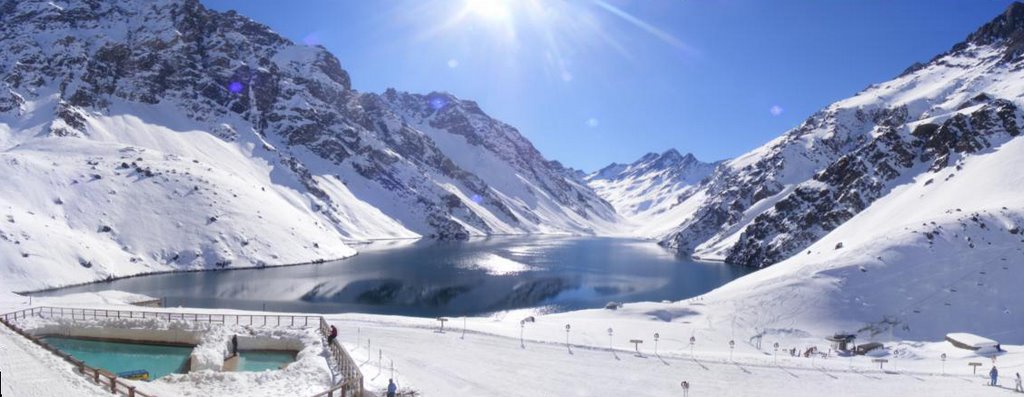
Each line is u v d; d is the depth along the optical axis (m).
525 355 54.81
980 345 65.25
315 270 151.00
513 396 43.38
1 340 46.78
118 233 142.25
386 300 112.81
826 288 88.19
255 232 162.12
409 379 45.56
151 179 163.75
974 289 86.75
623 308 87.25
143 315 66.25
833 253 106.62
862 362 60.66
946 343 69.94
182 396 39.50
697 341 72.31
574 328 74.38
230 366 53.34
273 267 153.25
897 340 76.94
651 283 145.25
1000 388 47.25
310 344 55.28
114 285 118.06
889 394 46.22
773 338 75.81
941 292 86.50
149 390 39.19
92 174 156.62
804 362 57.09
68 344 60.25
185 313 68.31
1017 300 84.62
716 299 90.88
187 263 142.62
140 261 136.38
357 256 191.12
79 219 140.12
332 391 38.44
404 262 176.75
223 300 105.88
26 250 113.44
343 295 116.56
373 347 54.97
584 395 44.47
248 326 60.22
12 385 35.44
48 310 67.31
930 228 101.25
